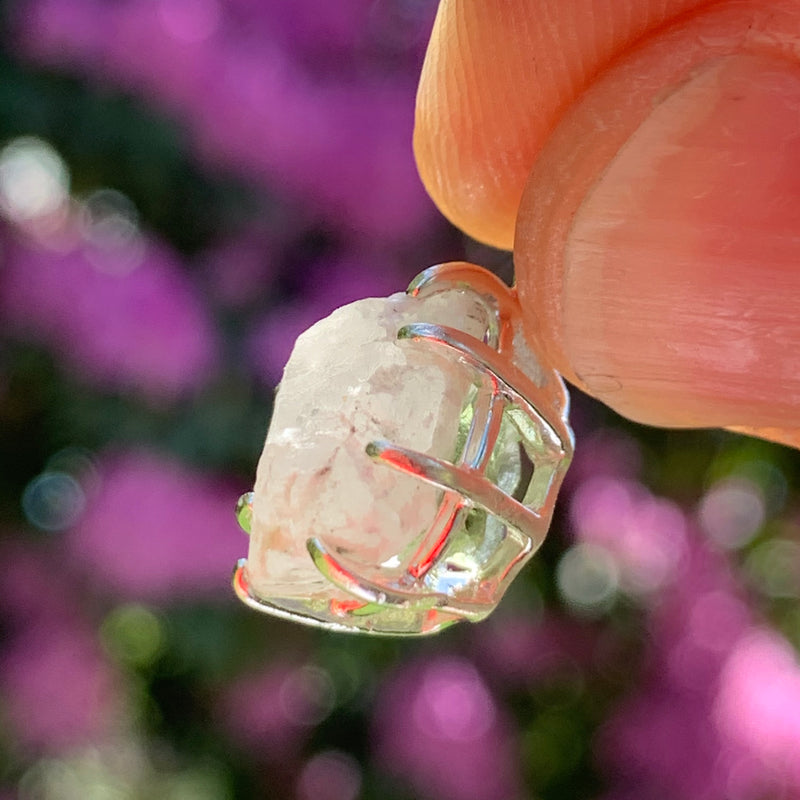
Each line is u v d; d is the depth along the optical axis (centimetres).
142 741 16
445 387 8
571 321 8
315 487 8
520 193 9
